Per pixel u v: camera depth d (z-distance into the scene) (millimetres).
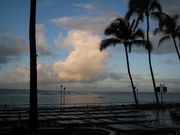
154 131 15359
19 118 23266
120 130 16594
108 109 37312
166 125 18578
